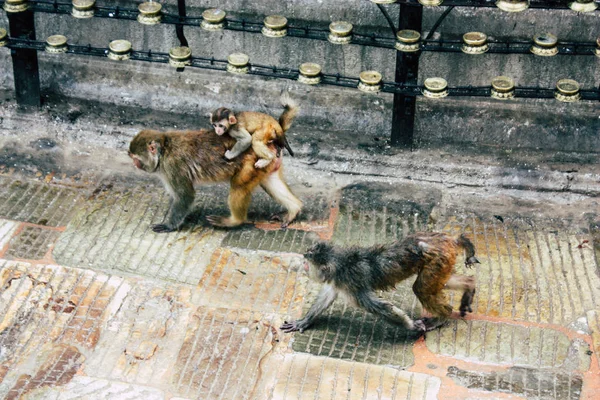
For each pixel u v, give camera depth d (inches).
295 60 224.5
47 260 205.2
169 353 193.0
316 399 187.8
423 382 189.8
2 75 231.0
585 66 217.9
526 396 188.2
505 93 206.8
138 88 229.3
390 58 221.1
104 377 189.9
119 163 222.8
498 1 196.5
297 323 195.9
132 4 223.8
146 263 205.3
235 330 196.2
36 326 196.1
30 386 188.4
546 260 206.7
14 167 221.1
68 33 227.9
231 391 188.7
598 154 220.5
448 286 194.5
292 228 212.1
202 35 224.4
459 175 218.8
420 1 198.4
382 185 219.3
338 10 219.1
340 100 225.8
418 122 223.3
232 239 209.8
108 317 197.5
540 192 217.5
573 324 197.3
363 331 196.5
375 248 191.0
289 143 223.5
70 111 227.9
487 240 210.1
